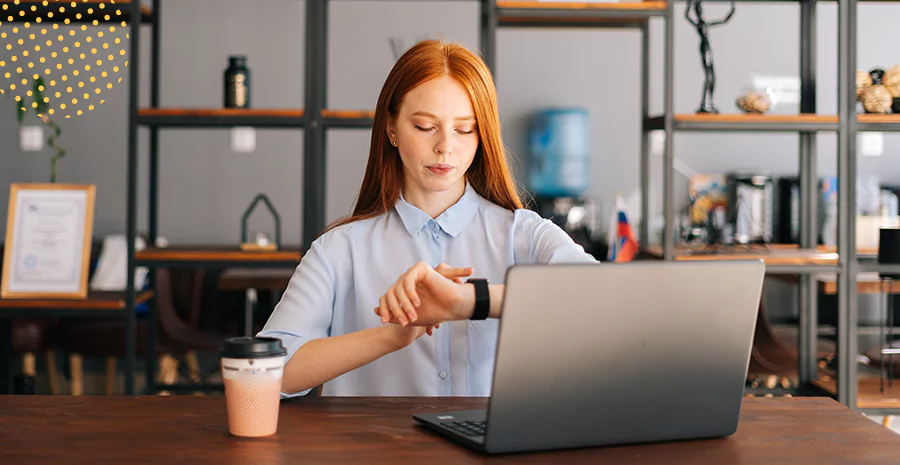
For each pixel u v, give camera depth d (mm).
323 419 1252
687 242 4055
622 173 6043
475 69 1518
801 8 3777
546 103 6039
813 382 3531
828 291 3471
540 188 6031
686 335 1117
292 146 5992
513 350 1044
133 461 1050
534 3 3396
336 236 1653
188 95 5945
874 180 4758
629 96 6039
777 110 6031
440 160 1511
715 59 6027
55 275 3549
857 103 3545
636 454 1098
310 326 1582
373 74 5996
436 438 1153
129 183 3482
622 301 1078
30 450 1095
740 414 1308
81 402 1359
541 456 1083
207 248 3764
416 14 5992
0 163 5883
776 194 5430
